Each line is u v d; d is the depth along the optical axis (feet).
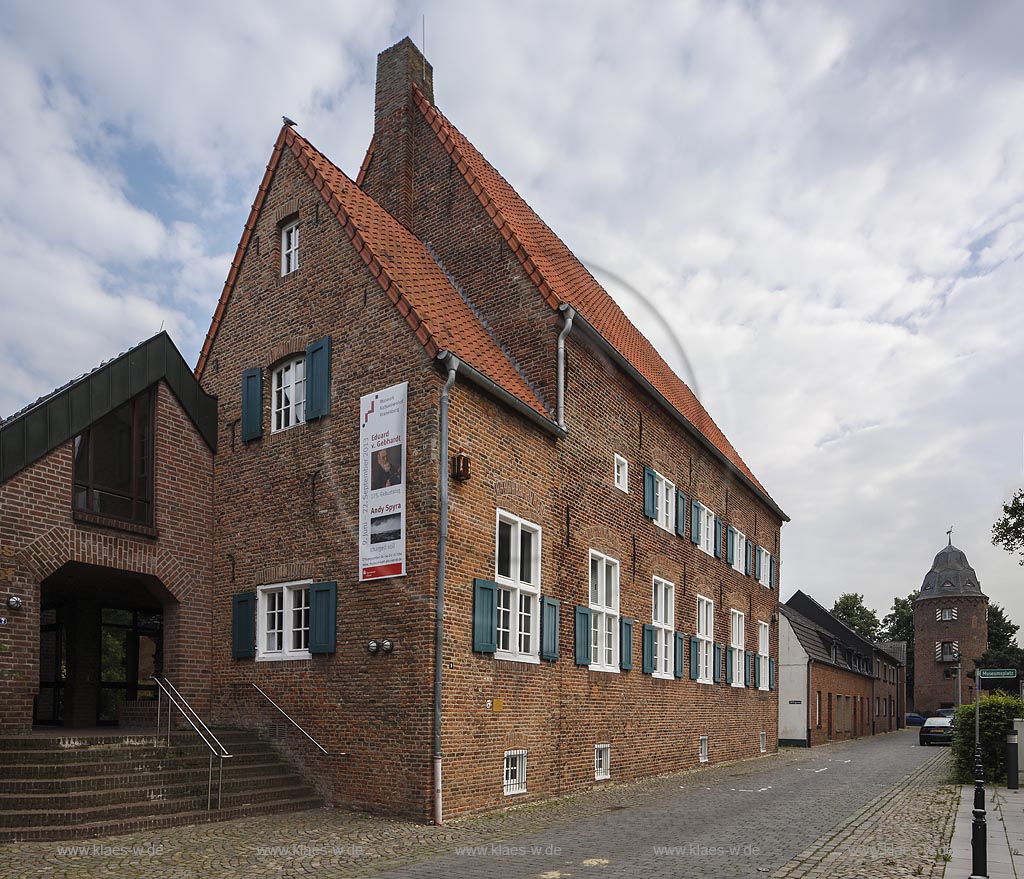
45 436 41.93
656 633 62.69
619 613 56.29
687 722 67.77
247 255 52.44
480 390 43.50
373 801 39.88
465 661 40.47
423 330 41.63
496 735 42.24
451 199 55.42
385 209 57.77
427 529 39.75
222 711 47.88
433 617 39.14
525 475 46.57
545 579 47.65
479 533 42.39
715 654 75.10
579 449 52.03
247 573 48.34
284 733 44.16
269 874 27.71
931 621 236.02
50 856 29.84
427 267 51.98
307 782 42.63
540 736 46.06
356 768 40.81
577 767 49.83
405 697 39.45
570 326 49.80
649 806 44.39
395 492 41.34
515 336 51.34
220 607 49.44
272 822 37.19
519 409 45.44
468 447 42.22
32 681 40.47
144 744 40.22
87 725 51.90
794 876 27.96
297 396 48.62
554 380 49.67
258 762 43.21
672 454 68.39
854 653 151.12
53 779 35.47
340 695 42.11
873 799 49.16
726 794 50.62
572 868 28.73
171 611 48.49
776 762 79.00
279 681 45.19
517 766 44.57
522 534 46.65
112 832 33.58
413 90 58.65
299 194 49.75
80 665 52.13
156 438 48.11
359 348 44.60
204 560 49.96
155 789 37.19
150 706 49.11
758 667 89.86
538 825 37.73
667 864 29.50
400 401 41.93
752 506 92.12
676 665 66.28
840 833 36.63
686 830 36.76
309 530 45.44
